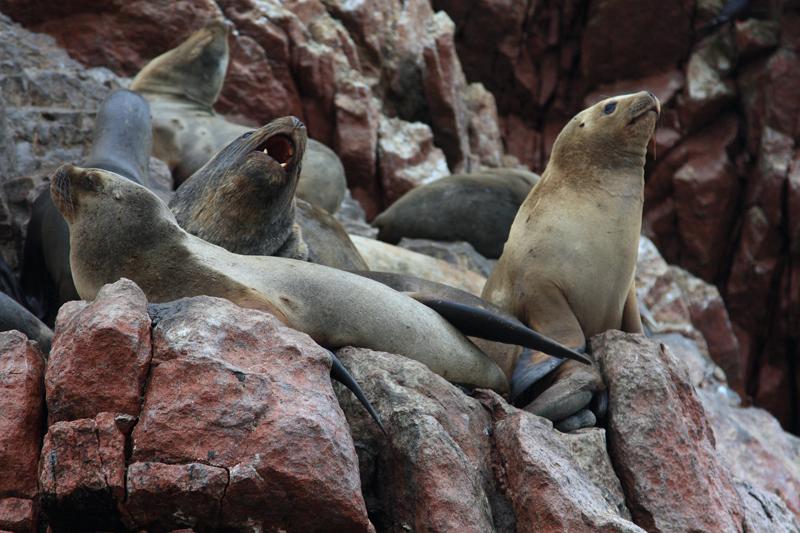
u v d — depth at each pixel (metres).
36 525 9.47
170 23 27.64
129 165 17.00
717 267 36.66
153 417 9.30
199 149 22.78
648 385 12.50
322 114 29.56
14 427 9.65
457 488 10.22
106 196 11.48
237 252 13.96
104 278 11.44
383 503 10.61
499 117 38.38
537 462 10.54
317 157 23.61
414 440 10.41
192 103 24.41
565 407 12.41
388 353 11.60
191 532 9.18
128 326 9.67
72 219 11.62
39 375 10.16
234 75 28.23
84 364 9.52
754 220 35.69
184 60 24.48
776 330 36.06
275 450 9.19
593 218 14.47
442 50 32.97
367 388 11.11
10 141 19.08
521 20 37.38
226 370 9.59
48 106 22.03
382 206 29.84
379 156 29.84
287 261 12.01
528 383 13.02
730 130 36.50
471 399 11.55
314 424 9.39
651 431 12.16
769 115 35.72
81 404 9.46
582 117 15.24
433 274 19.92
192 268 11.37
